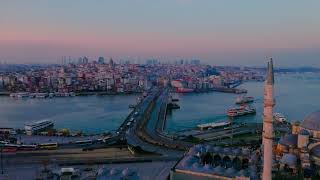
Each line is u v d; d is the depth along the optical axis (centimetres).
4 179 18838
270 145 15375
